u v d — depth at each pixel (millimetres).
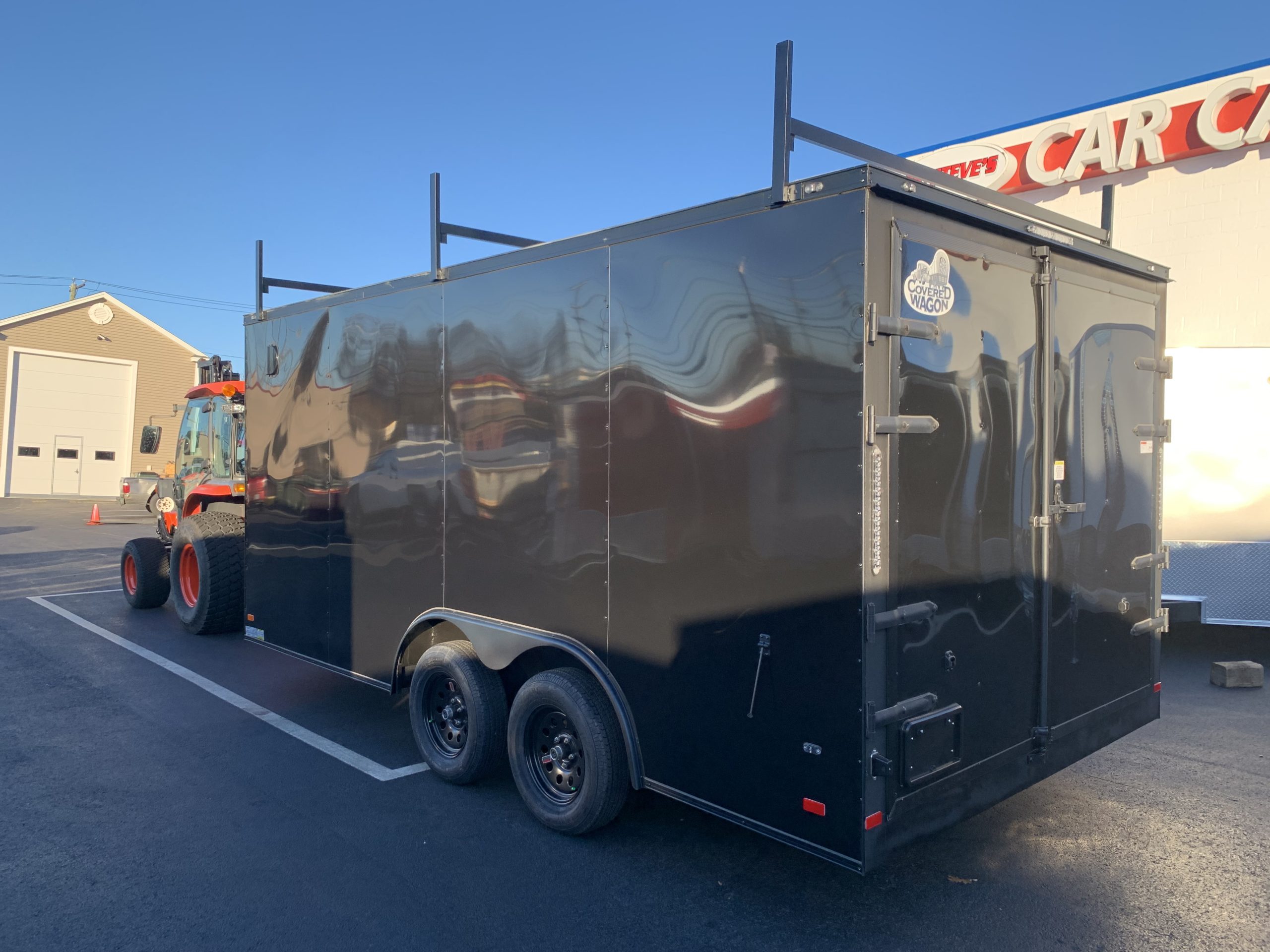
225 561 8055
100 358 31672
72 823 4117
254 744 5277
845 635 2816
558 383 3893
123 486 27875
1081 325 3785
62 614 9469
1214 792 4508
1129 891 3469
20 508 25969
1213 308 9148
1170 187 9359
